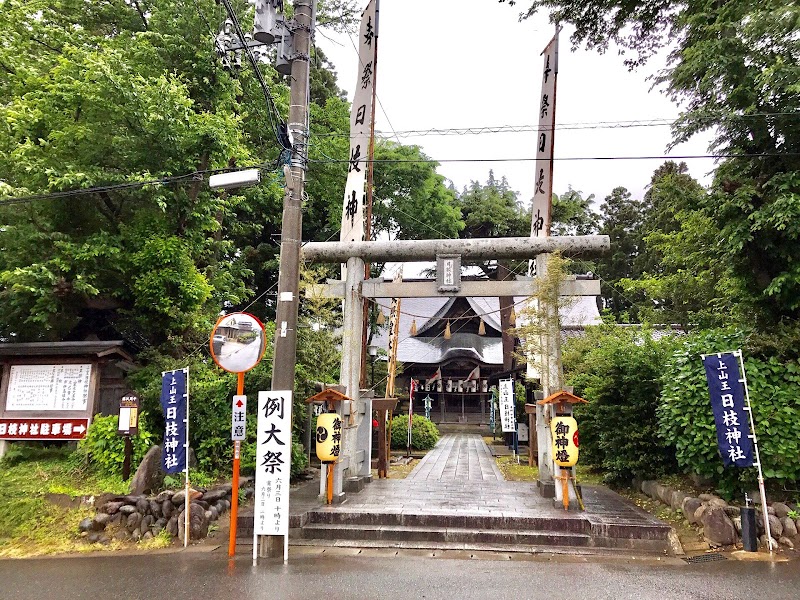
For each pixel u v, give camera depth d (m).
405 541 7.25
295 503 8.52
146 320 11.27
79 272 10.62
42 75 11.80
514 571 5.95
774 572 5.82
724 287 10.84
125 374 10.64
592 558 6.52
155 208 11.41
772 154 8.36
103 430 9.14
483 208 29.88
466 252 9.94
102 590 5.38
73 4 13.73
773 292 8.27
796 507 7.19
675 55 9.82
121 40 12.98
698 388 8.01
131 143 10.87
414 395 30.19
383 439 12.04
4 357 10.12
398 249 10.14
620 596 5.11
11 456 9.66
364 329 11.80
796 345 7.77
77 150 10.90
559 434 8.15
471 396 30.77
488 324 30.95
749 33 8.14
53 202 10.91
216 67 13.02
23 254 10.76
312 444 13.42
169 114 10.66
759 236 8.43
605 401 10.60
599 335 14.90
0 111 10.55
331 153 18.11
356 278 10.26
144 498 7.66
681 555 6.64
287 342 7.21
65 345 10.18
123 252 10.99
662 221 25.97
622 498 9.18
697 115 8.34
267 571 5.96
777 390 7.48
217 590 5.31
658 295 18.08
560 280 9.04
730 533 6.88
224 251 15.38
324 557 6.56
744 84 8.30
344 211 11.08
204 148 11.41
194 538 7.36
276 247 18.83
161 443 9.73
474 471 12.86
